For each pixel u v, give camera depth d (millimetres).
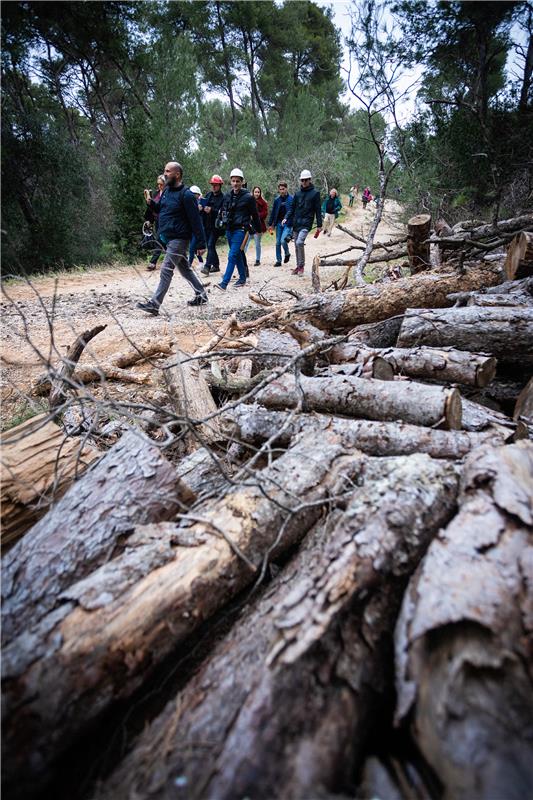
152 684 1438
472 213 8188
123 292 8109
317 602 1313
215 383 3338
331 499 1762
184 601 1398
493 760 976
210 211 8945
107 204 14609
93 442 2977
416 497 1620
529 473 1652
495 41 8414
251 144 23125
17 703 1115
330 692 1185
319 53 32438
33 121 12398
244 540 1628
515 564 1308
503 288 3832
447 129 8398
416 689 1150
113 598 1335
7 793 1072
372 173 12109
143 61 16531
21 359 4527
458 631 1202
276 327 4383
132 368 4352
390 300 4039
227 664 1292
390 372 2873
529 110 7887
